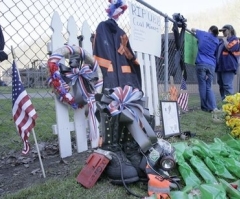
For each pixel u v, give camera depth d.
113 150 1.81
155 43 3.75
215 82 7.28
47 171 1.98
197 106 5.75
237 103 3.31
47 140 2.94
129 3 3.22
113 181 1.69
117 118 1.82
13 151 2.55
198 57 5.03
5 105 3.77
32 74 2.69
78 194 1.58
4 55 1.86
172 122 2.90
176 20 4.51
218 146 2.31
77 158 2.26
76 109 2.34
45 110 4.23
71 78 2.23
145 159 1.70
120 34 2.51
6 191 1.68
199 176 1.87
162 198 1.50
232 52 5.44
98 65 2.35
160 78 4.50
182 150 2.08
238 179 1.89
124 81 2.44
